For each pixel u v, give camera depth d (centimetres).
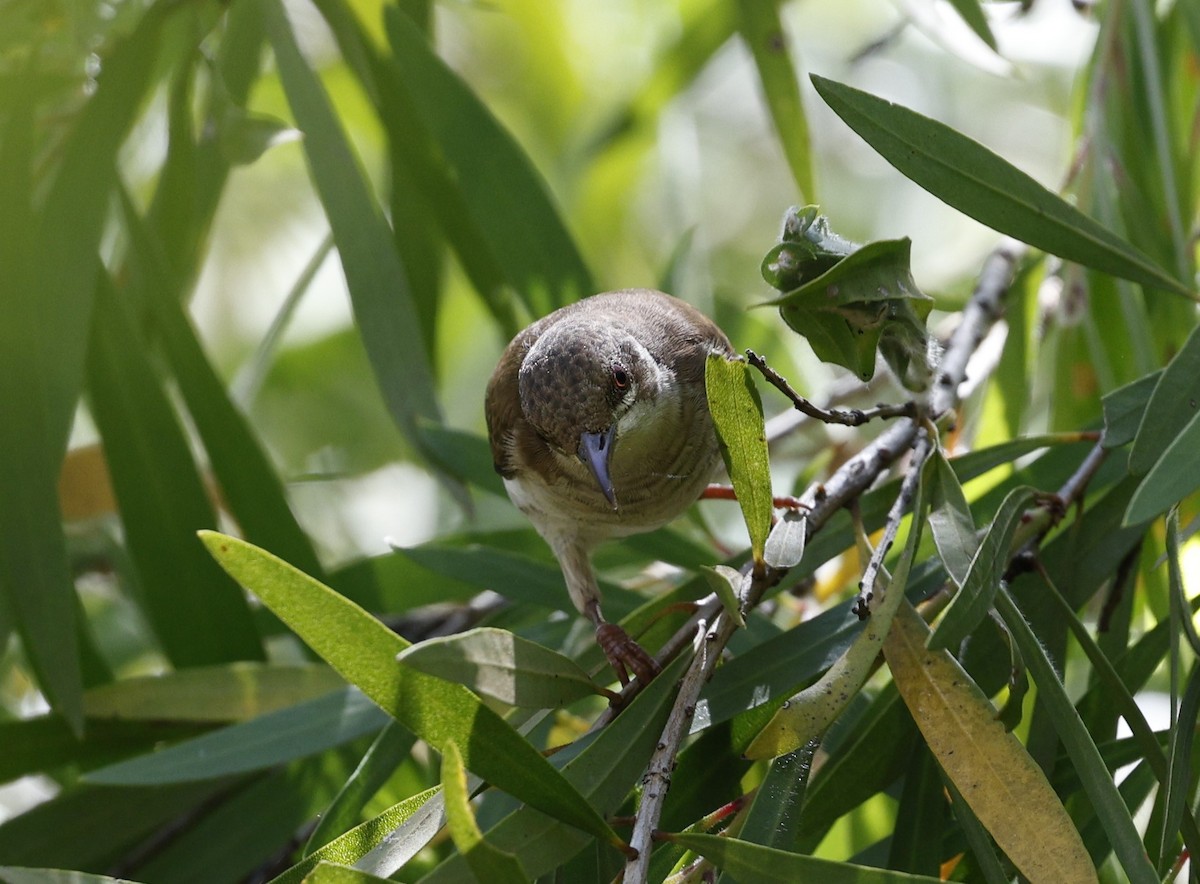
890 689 477
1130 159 704
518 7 1086
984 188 468
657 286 874
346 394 1090
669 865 427
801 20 1215
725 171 1216
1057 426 688
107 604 938
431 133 771
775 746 394
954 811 433
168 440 708
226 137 661
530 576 660
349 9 775
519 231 761
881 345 448
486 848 314
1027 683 406
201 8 753
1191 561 672
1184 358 448
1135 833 377
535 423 650
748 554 558
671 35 1010
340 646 362
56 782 823
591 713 710
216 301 1120
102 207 662
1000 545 421
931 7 738
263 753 592
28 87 677
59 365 634
